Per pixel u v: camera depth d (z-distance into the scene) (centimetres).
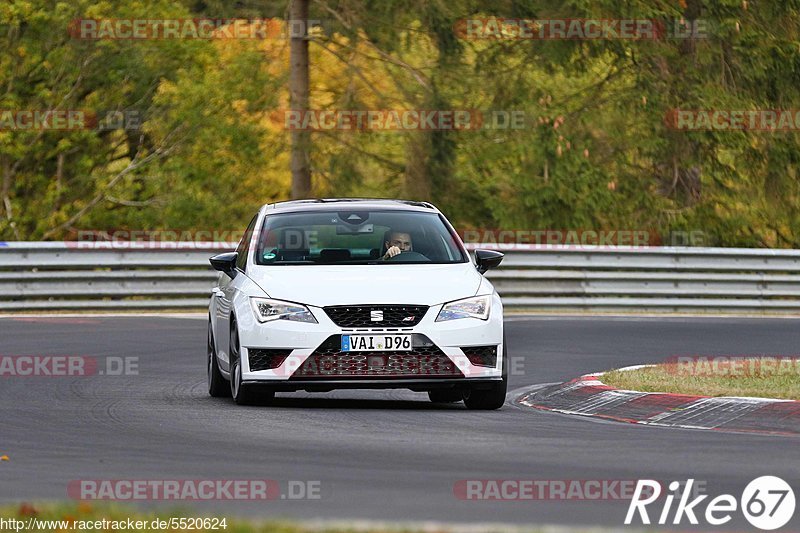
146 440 3397
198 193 13500
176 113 13238
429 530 2173
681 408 3956
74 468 2953
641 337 6650
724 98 12750
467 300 4050
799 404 3781
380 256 4319
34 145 13650
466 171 13188
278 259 4288
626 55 12962
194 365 5434
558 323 7412
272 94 13425
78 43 13375
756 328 7206
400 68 12631
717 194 13288
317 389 4028
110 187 13775
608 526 2344
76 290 7956
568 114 12850
